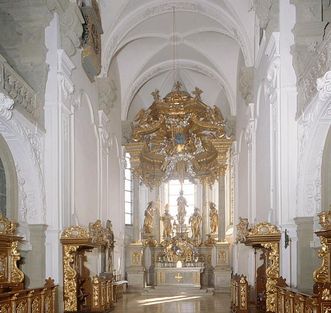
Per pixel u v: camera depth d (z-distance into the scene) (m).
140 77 25.41
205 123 25.61
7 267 11.77
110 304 17.52
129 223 27.75
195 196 29.42
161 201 29.27
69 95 15.12
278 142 13.30
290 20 13.60
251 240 13.43
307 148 12.41
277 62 13.50
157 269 26.19
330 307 8.62
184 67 25.73
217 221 27.14
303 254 12.57
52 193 13.73
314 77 11.52
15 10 13.79
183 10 20.75
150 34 23.00
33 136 13.12
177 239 26.92
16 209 13.09
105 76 20.06
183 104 25.41
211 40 23.80
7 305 9.84
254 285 17.98
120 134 25.17
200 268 25.86
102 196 20.14
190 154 26.69
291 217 13.08
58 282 13.50
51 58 14.17
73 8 14.35
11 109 11.32
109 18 19.52
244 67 19.23
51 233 13.61
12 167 12.99
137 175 25.92
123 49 24.20
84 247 15.20
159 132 26.45
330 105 10.84
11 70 11.80
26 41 13.80
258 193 17.92
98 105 19.86
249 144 19.66
